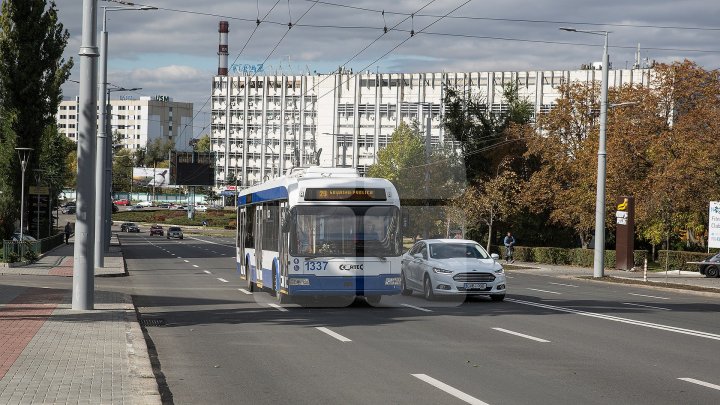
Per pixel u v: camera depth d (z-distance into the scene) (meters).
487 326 18.00
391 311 21.61
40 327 16.41
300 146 156.88
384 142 141.38
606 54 41.78
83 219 19.95
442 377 11.46
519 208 60.47
